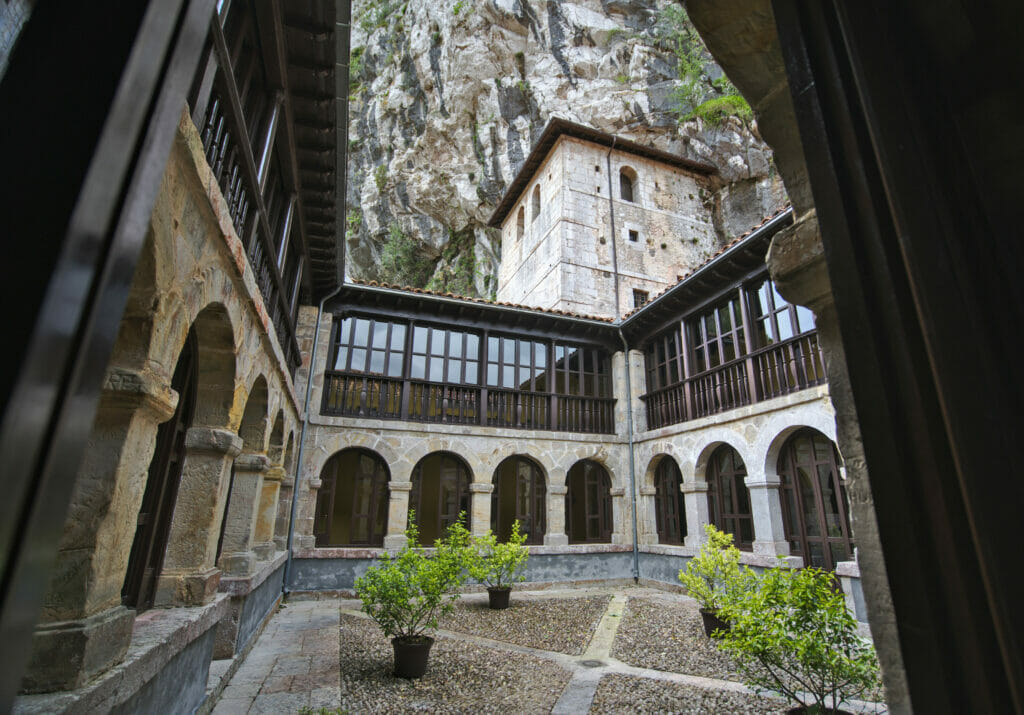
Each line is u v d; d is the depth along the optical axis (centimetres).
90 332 49
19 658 38
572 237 1720
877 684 327
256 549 721
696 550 1011
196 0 72
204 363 384
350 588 961
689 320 1128
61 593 204
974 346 63
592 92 2105
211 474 385
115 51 59
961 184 70
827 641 346
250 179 381
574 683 517
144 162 59
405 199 2464
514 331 1223
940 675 61
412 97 2420
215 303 324
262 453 570
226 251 314
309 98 525
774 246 139
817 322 130
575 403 1248
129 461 227
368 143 2683
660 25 2266
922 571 64
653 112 2072
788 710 372
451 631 741
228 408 397
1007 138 70
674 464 1148
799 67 92
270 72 456
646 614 838
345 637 680
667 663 582
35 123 55
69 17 62
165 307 237
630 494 1198
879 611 103
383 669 550
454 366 1169
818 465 827
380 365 1114
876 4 80
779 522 866
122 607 232
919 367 68
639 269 1781
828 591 360
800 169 137
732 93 2102
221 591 501
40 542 42
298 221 739
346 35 458
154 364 234
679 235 1900
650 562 1136
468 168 2291
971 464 59
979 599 58
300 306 1054
